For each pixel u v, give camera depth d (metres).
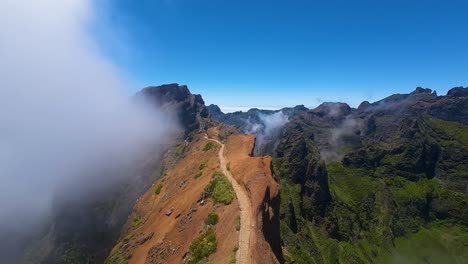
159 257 53.34
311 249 160.38
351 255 167.62
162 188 109.12
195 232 50.66
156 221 72.38
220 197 53.81
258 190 50.06
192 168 96.31
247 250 37.75
